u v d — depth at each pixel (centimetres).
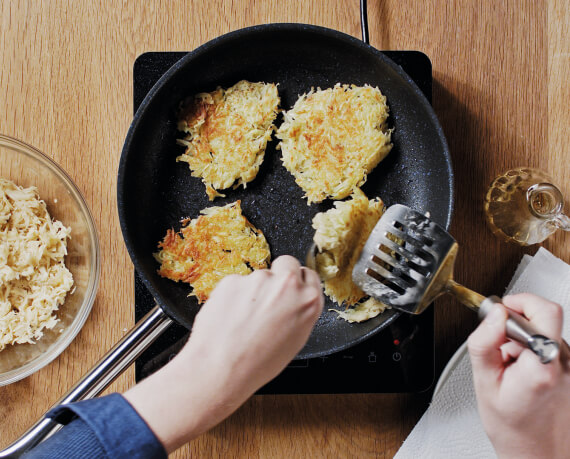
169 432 54
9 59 72
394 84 70
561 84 73
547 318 56
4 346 72
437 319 72
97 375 63
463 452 69
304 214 71
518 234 69
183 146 71
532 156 73
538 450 59
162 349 70
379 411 72
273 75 72
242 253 70
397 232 64
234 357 53
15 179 72
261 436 72
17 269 71
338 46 68
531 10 73
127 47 72
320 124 70
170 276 70
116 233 72
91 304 70
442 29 73
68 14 72
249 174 71
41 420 63
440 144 68
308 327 54
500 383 57
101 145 72
